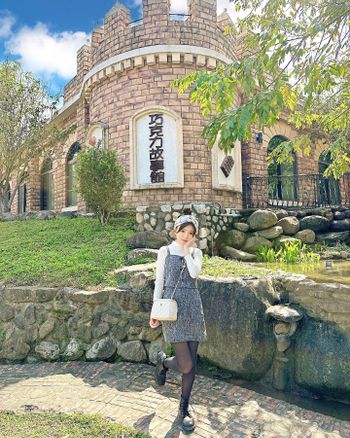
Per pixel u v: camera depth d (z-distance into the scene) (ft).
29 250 20.39
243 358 11.08
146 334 12.91
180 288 8.67
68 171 46.11
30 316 13.89
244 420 8.77
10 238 23.72
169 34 30.37
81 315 13.51
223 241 25.66
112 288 13.78
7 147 34.12
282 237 26.23
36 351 13.50
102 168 23.38
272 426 8.50
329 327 10.64
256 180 36.99
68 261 17.34
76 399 9.96
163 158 29.50
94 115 34.35
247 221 26.99
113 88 31.99
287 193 43.24
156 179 29.50
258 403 9.66
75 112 43.37
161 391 10.32
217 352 11.53
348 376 10.00
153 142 29.76
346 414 9.50
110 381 11.15
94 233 22.93
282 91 13.67
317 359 10.49
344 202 49.37
